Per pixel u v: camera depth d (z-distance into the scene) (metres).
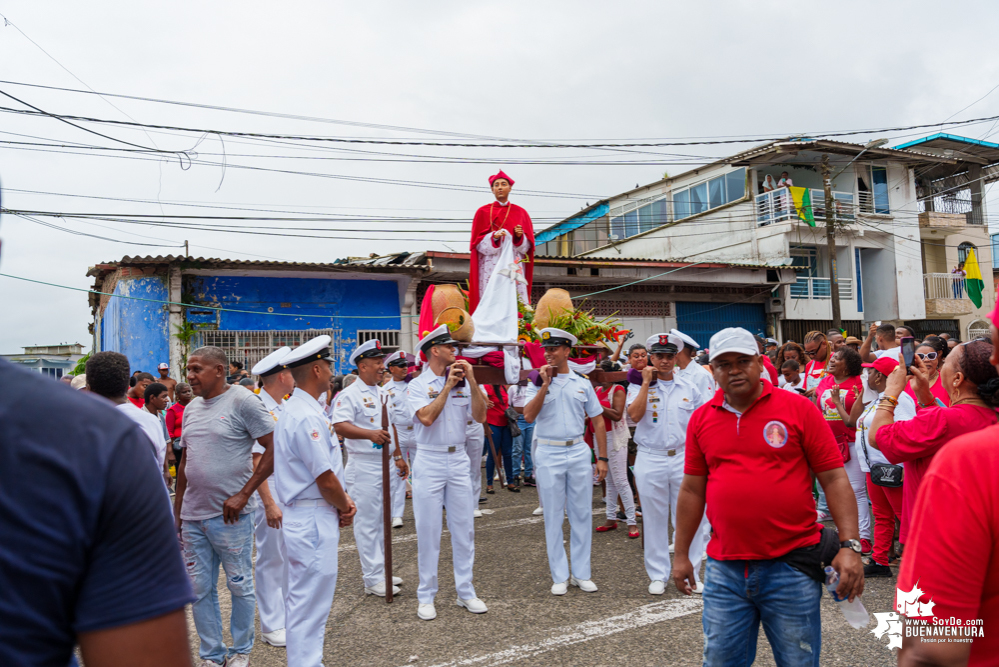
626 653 4.48
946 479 1.58
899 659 1.66
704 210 25.98
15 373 1.12
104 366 4.18
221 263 15.42
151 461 1.21
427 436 5.32
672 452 5.74
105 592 1.11
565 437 5.76
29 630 1.03
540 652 4.55
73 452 1.09
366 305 17.25
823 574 2.94
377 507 5.99
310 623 4.00
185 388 10.45
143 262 14.90
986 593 1.54
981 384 3.56
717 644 3.06
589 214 30.92
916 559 1.60
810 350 9.04
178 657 1.18
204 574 4.39
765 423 3.01
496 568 6.50
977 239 28.52
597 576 6.20
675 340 6.48
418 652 4.64
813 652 2.92
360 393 6.14
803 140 22.56
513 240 8.23
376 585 5.90
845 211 24.25
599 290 20.12
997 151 27.16
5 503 1.03
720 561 3.09
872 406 5.98
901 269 25.31
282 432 4.11
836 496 2.97
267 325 16.31
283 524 4.10
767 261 23.33
